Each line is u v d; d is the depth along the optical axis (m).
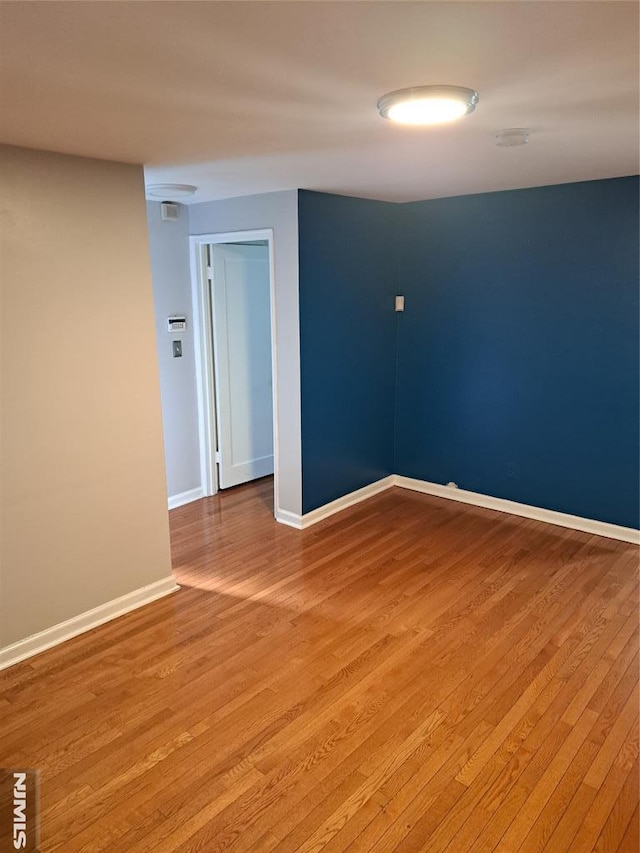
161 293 4.61
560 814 2.13
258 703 2.67
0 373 2.71
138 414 3.27
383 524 4.54
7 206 2.63
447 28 1.34
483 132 2.34
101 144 2.55
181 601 3.50
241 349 5.22
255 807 2.16
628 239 3.80
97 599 3.25
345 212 4.30
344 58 1.52
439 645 3.07
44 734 2.49
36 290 2.77
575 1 1.20
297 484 4.43
